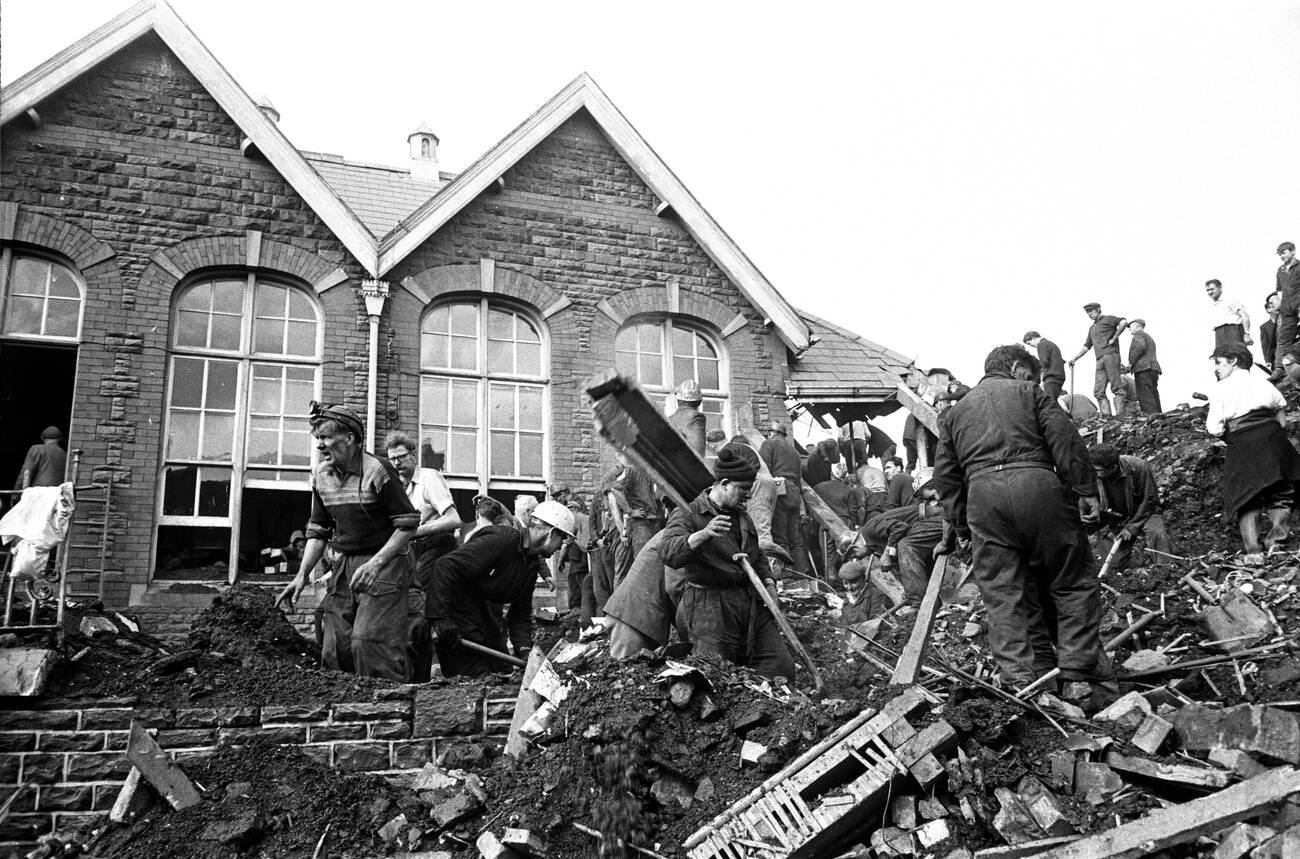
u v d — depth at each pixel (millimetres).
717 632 5672
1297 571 7902
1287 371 13445
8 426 15133
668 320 13227
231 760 5316
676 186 13289
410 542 6758
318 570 10523
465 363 12164
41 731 5293
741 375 13203
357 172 14672
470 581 7246
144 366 10555
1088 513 6383
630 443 5840
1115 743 4648
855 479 13961
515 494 11992
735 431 12883
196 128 11430
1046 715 4824
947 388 13555
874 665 6461
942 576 5828
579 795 4770
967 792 4312
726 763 4836
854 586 9828
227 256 11164
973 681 5461
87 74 11117
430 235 12039
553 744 5109
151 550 10156
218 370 11047
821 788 4484
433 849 4844
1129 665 6184
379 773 5555
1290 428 11523
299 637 6762
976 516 5719
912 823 4281
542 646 8523
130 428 10336
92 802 5195
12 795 5129
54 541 6031
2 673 5371
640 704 4969
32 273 10562
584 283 12781
